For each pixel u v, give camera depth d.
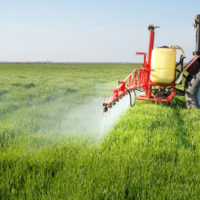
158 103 6.69
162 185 2.38
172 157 3.09
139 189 2.32
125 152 3.15
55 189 2.24
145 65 6.33
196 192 2.25
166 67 5.96
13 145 3.43
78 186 2.29
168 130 4.20
